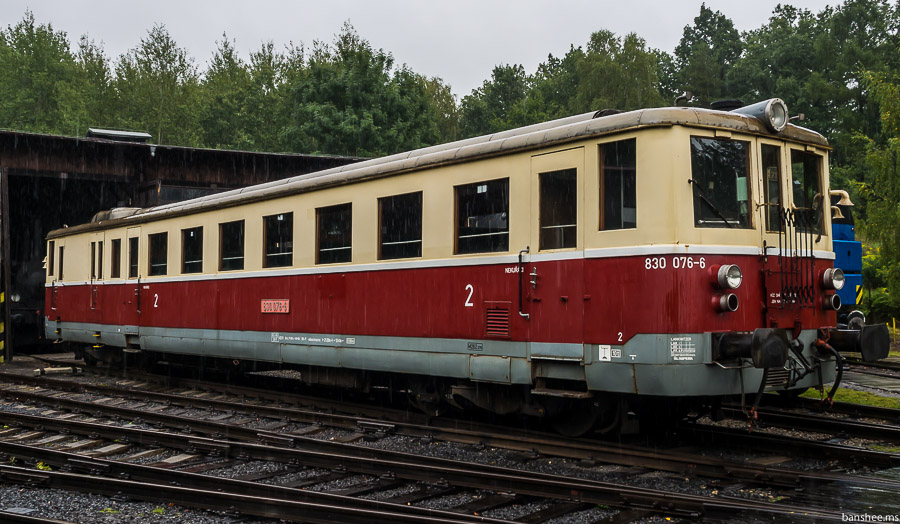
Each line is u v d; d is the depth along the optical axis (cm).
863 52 4834
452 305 867
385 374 1020
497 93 7406
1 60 5525
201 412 1112
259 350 1151
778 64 5428
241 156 2180
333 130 3478
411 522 532
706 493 630
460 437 847
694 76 5947
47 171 1978
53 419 973
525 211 796
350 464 721
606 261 719
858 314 826
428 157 905
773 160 773
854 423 872
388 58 3825
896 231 2114
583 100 5081
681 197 689
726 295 690
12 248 2416
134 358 1585
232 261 1225
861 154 4253
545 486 620
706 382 682
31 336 2273
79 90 5556
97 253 1616
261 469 750
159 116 5422
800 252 770
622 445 762
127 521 589
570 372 751
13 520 568
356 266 992
